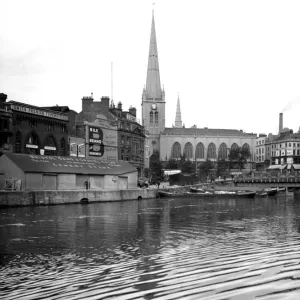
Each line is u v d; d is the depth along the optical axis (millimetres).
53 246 31625
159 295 19062
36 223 46031
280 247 29500
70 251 29547
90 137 111625
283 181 126562
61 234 37750
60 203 74812
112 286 20672
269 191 123500
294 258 25375
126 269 23953
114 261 26156
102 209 65250
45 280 22062
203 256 26844
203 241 32938
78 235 37062
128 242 33062
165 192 106250
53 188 82562
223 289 19391
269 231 38500
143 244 32031
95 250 29812
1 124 82562
